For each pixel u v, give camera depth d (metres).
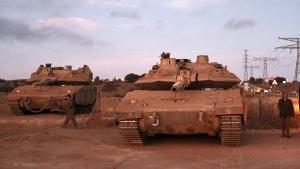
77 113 29.72
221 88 18.05
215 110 14.94
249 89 32.22
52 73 31.03
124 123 15.69
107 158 13.48
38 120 26.22
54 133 19.84
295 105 22.92
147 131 16.02
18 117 28.05
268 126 22.66
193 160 13.16
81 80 31.03
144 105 15.71
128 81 52.59
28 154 14.02
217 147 15.93
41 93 28.19
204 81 17.83
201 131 15.79
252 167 11.98
